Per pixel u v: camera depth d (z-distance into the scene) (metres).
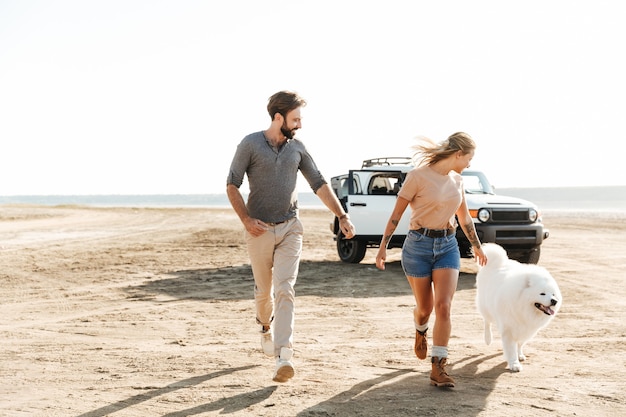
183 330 7.33
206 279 11.90
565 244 19.08
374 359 5.83
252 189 4.86
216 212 54.66
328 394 4.68
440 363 4.83
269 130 4.86
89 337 6.95
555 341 6.58
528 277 5.28
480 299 6.05
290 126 4.77
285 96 4.74
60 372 5.40
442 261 4.92
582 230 25.66
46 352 6.19
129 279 11.90
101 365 5.65
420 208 4.92
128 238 22.16
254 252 4.89
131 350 6.27
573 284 10.86
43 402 4.54
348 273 12.59
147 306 9.04
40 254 16.22
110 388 4.90
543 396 4.64
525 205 12.06
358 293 10.16
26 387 4.94
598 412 4.29
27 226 30.70
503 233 11.78
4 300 9.60
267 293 5.17
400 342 6.61
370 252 17.31
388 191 13.38
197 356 5.97
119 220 38.09
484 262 5.58
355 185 13.76
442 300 4.83
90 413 4.29
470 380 5.10
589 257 15.37
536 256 12.46
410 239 5.00
